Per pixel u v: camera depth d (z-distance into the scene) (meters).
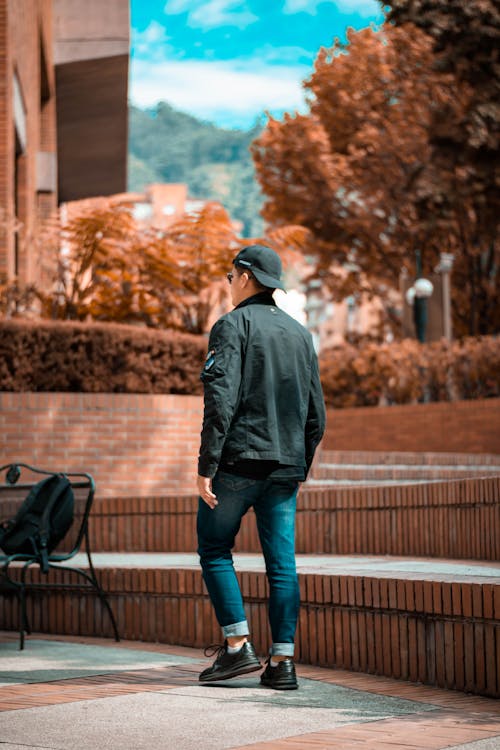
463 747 3.68
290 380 5.12
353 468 13.59
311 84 29.02
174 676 5.41
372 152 28.45
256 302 5.28
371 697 4.76
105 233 13.08
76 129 29.67
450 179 27.98
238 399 5.04
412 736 3.89
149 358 11.57
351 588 5.48
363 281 34.91
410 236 29.81
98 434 11.19
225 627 5.11
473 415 19.25
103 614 7.00
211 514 5.12
